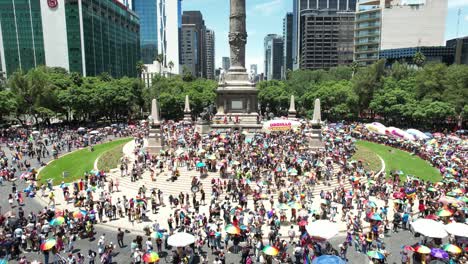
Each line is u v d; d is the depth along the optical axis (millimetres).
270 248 26422
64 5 176875
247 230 33156
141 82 138500
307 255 29344
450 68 106750
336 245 33344
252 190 45156
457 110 97438
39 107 100125
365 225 37281
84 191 46188
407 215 37250
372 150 74250
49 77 111000
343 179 49344
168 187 47906
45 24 179000
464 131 90812
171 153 58656
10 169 58250
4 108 92000
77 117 119750
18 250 31766
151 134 64188
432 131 98812
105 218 39812
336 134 79688
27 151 71875
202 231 35344
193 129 85625
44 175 57062
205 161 53469
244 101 86562
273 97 140125
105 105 114875
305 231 33625
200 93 133625
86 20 183000
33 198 46688
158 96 130500
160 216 39906
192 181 45750
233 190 44156
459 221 35812
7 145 77812
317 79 161875
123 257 31062
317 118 66250
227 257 31000
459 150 66250
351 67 165250
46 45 181250
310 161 53969
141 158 56969
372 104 109812
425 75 106500
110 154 66625
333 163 56500
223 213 39562
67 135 90562
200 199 44250
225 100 86938
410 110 99750
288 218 39188
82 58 182750
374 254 26922
